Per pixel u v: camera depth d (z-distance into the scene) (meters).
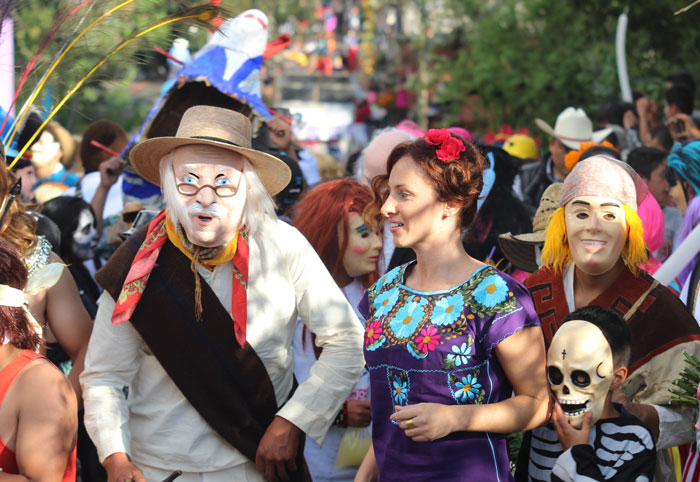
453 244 3.01
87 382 3.41
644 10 11.06
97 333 3.42
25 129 6.00
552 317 3.44
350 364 3.51
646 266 3.81
